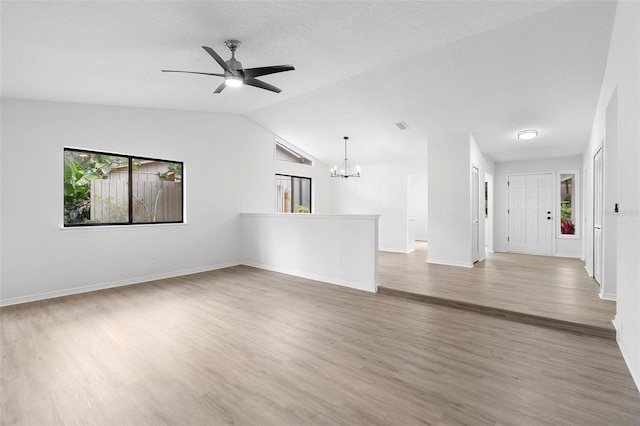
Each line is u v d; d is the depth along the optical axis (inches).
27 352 104.1
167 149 211.9
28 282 159.3
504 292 161.8
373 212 332.5
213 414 73.2
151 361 98.2
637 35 84.4
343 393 81.3
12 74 125.8
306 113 237.5
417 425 69.3
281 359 99.4
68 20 92.1
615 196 147.7
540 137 233.9
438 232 243.4
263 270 235.1
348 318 135.2
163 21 99.1
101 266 183.5
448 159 237.9
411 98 193.0
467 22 117.7
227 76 122.0
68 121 170.9
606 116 148.1
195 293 174.4
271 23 108.3
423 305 152.7
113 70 132.9
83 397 79.7
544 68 148.8
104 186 193.2
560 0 106.6
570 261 257.0
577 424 69.2
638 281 83.6
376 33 121.7
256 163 269.4
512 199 311.3
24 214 158.2
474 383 85.6
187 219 223.0
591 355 101.4
